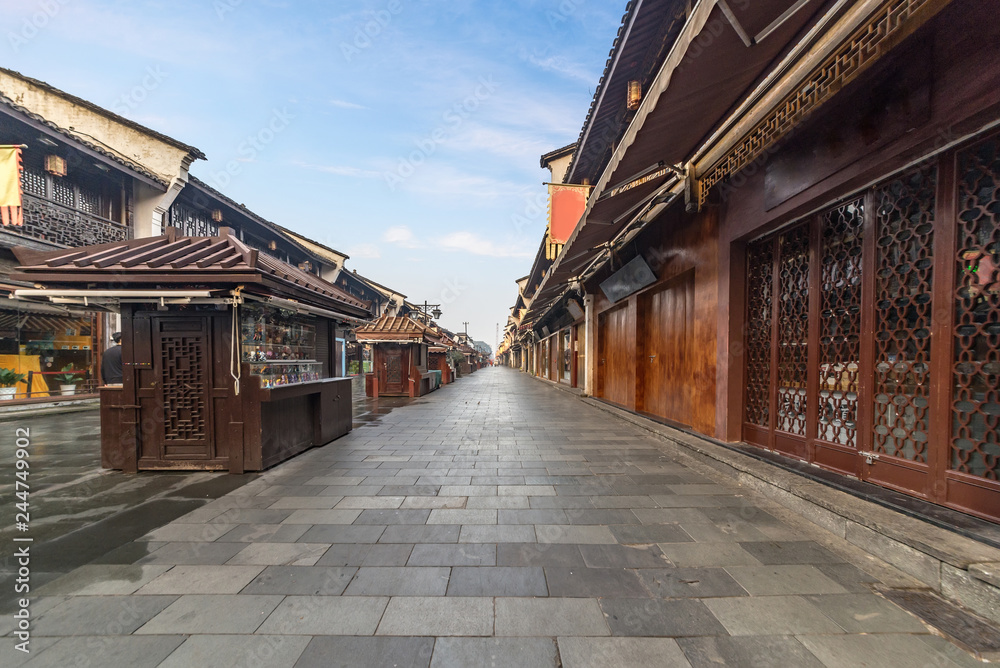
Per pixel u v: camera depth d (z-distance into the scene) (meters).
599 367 10.41
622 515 2.98
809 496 2.86
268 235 14.50
